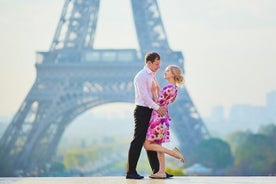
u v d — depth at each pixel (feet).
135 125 98.32
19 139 506.48
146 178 101.65
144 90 96.68
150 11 520.42
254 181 100.83
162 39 513.45
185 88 500.74
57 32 506.07
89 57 501.15
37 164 556.51
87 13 526.98
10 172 536.01
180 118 499.10
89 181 100.37
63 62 488.44
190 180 100.83
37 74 483.51
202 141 654.12
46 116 483.51
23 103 483.10
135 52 504.43
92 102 509.35
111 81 503.61
